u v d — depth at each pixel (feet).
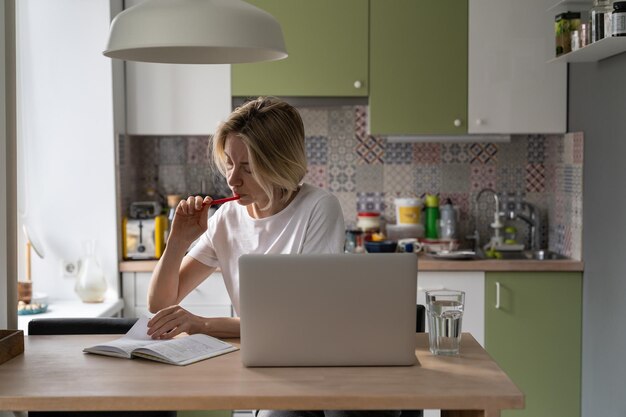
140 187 15.31
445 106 13.99
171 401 5.82
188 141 15.28
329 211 7.88
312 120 15.31
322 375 6.32
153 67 13.93
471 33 13.92
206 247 8.36
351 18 13.91
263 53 7.37
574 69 13.67
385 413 6.95
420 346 7.22
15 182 8.31
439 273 13.24
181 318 7.49
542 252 14.40
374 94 13.99
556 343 13.33
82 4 13.12
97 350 7.00
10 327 8.24
